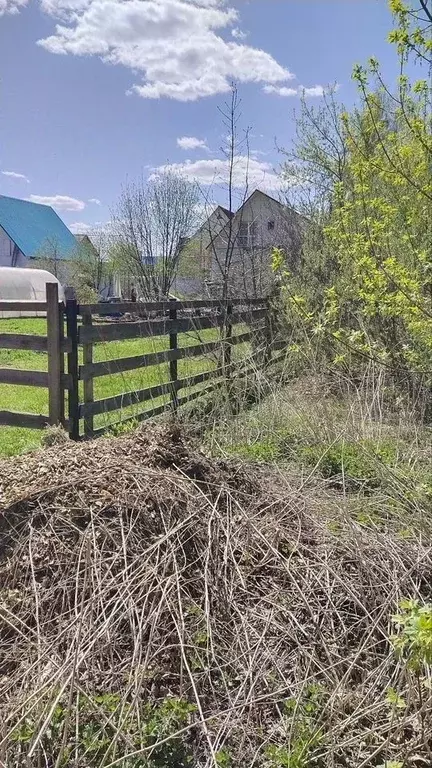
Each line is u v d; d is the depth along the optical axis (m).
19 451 5.14
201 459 3.62
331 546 3.00
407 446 4.76
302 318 5.23
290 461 4.52
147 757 1.85
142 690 2.16
